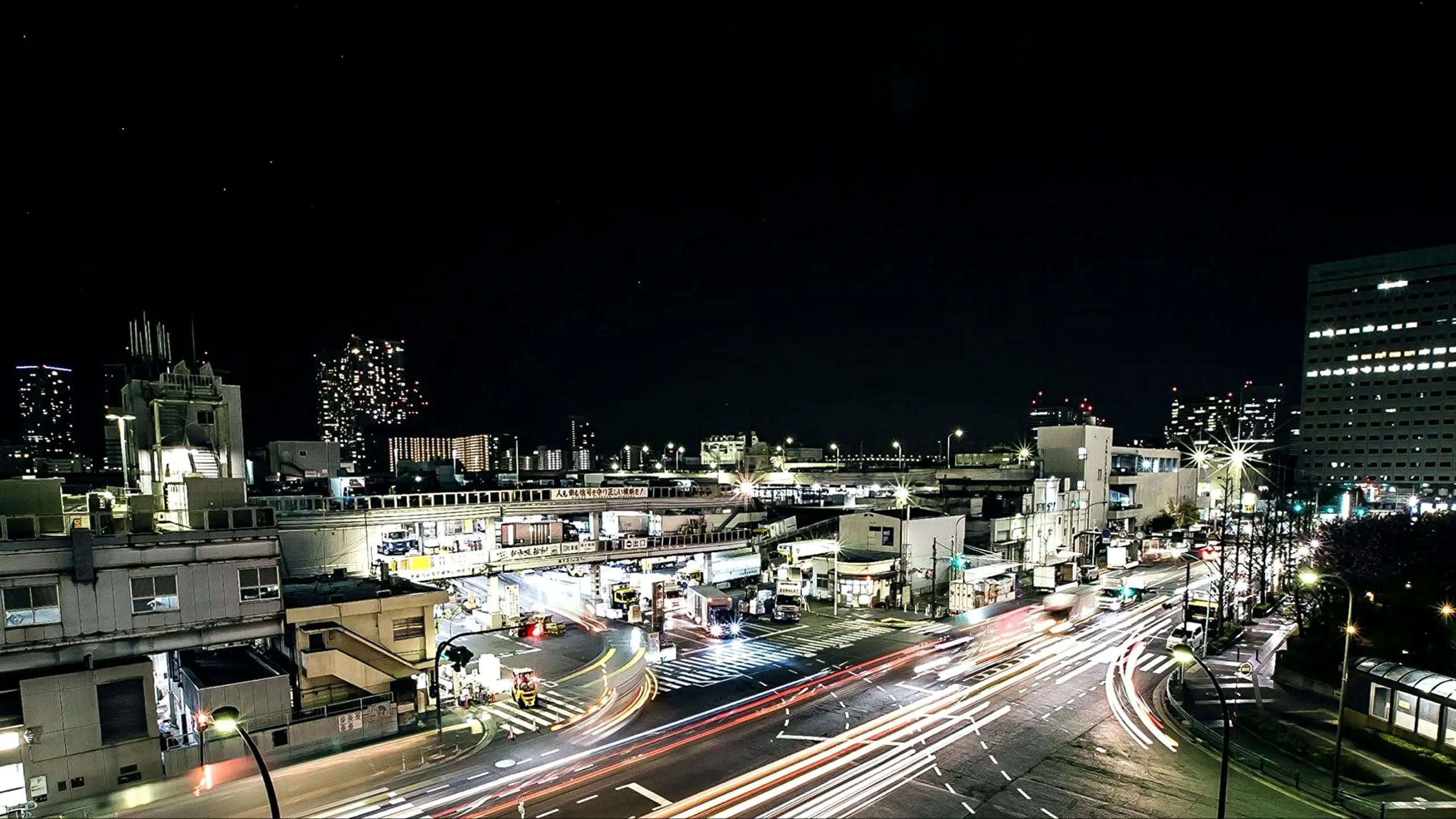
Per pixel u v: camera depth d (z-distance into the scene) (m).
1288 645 50.22
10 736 28.52
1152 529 115.38
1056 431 107.00
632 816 27.30
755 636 56.81
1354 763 31.17
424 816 27.52
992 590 68.06
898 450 157.62
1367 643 45.59
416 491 87.19
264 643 40.88
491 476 129.12
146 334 46.19
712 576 72.75
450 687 42.66
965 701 40.69
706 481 128.75
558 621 62.03
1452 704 32.31
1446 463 148.12
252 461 88.62
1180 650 26.42
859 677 45.28
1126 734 35.84
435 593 42.22
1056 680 44.88
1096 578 81.81
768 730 36.12
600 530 74.00
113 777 30.50
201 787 30.25
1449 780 30.25
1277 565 83.69
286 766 32.31
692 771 31.25
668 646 53.00
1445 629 43.31
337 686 37.56
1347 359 160.00
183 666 36.75
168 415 43.81
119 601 32.25
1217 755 33.19
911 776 30.66
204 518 36.03
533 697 40.09
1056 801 28.42
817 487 117.06
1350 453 158.88
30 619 30.16
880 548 73.31
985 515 85.44
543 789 29.69
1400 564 53.41
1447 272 148.88
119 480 76.12
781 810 27.69
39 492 33.72
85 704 30.22
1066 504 98.44
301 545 52.84
